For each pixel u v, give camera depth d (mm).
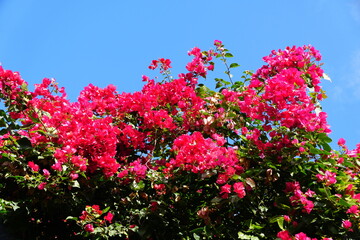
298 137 4539
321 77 5379
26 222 4562
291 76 4711
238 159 4609
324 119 4555
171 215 4711
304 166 4434
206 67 6090
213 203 4324
